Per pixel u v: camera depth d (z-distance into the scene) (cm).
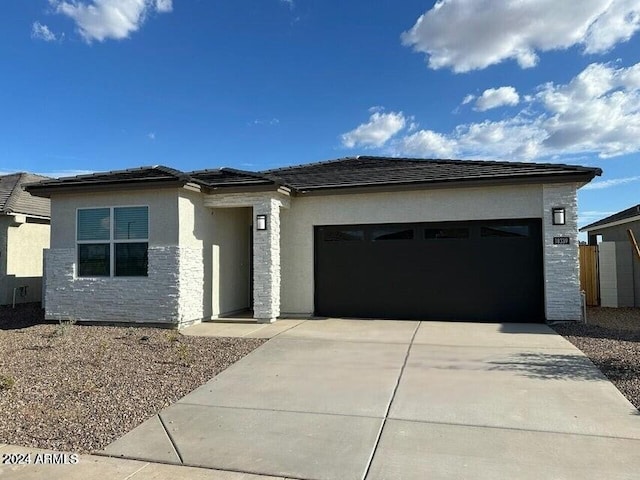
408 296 1204
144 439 455
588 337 913
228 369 709
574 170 1064
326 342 895
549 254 1090
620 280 1463
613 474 370
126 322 1099
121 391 597
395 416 507
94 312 1123
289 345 870
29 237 1667
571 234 1080
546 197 1102
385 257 1223
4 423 490
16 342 902
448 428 471
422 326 1072
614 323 1130
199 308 1150
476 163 1234
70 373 675
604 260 1477
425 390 593
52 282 1159
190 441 450
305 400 565
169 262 1075
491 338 917
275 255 1176
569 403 537
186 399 573
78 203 1153
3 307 1530
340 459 407
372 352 809
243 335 970
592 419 488
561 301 1080
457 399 557
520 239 1138
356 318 1220
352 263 1247
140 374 673
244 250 1412
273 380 651
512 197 1127
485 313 1151
